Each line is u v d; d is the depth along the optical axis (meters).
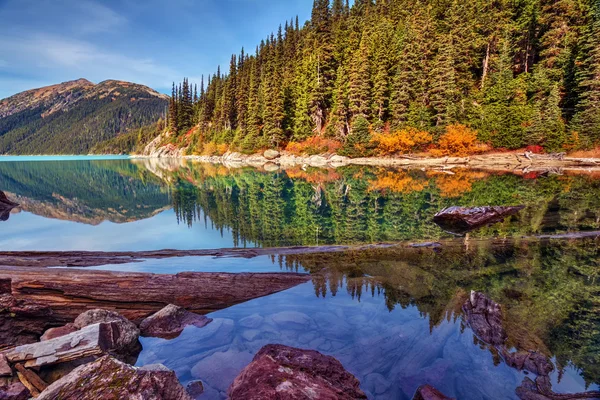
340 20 63.78
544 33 40.44
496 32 44.00
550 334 3.74
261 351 3.44
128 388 2.47
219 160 61.25
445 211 10.32
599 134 29.89
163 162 60.22
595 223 9.30
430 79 41.19
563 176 21.27
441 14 51.88
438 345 3.58
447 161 35.16
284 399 2.43
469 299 4.45
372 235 9.14
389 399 2.82
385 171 28.73
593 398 2.75
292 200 15.60
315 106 53.16
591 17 34.66
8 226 11.16
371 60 47.50
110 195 18.50
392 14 60.75
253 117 59.66
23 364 3.10
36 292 4.43
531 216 10.32
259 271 6.11
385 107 45.72
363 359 3.40
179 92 91.69
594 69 31.41
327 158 45.22
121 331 3.84
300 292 5.18
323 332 3.97
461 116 38.56
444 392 2.88
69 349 3.27
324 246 7.90
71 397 2.36
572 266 5.97
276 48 73.50
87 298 4.61
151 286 4.89
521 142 33.50
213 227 10.64
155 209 14.05
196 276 5.17
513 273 5.69
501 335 3.71
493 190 15.98
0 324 3.90
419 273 5.79
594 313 4.20
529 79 38.66
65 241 9.02
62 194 18.89
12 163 58.72
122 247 8.42
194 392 2.96
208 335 4.05
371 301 4.76
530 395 2.81
